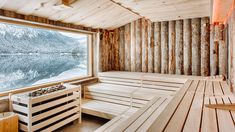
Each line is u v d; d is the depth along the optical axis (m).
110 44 5.29
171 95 3.42
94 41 4.99
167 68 4.55
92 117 4.06
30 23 3.44
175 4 3.40
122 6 3.67
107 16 4.18
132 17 4.61
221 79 3.38
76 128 3.50
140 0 3.32
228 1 1.72
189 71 4.28
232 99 2.04
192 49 4.23
